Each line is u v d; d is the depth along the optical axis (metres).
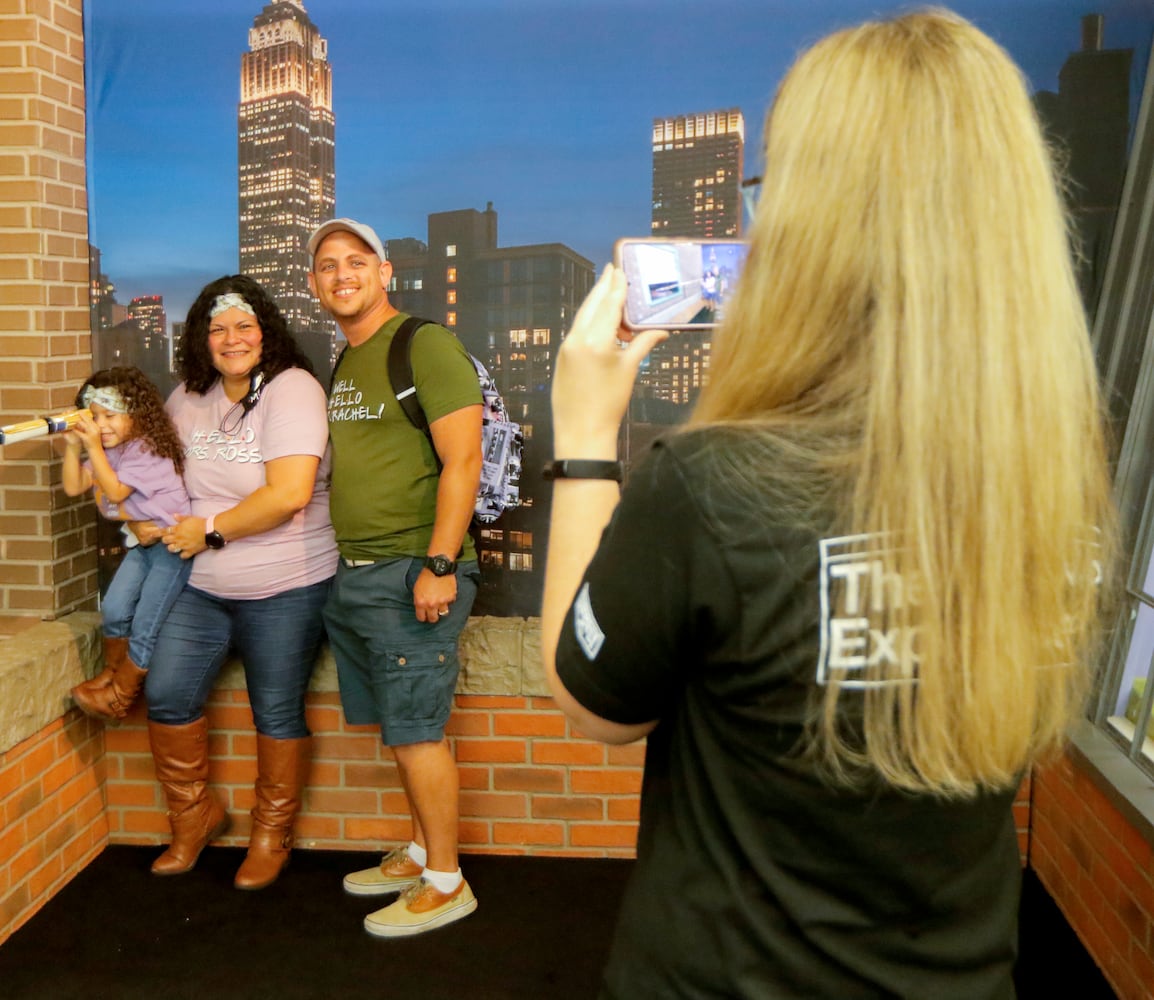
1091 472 0.82
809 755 0.81
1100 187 3.03
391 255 3.33
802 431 0.78
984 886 0.88
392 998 2.72
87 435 2.96
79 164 3.33
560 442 0.96
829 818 0.82
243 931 3.00
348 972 2.82
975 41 0.80
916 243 0.74
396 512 2.82
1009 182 0.75
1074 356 0.77
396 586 2.83
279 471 2.93
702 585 0.79
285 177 3.31
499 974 2.83
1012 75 0.79
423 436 2.81
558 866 3.35
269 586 3.04
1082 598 0.84
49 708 3.03
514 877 3.28
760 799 0.84
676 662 0.84
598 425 0.95
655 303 0.98
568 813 3.38
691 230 3.22
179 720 3.19
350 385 2.87
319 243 2.86
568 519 0.94
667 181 3.21
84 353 3.39
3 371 3.21
